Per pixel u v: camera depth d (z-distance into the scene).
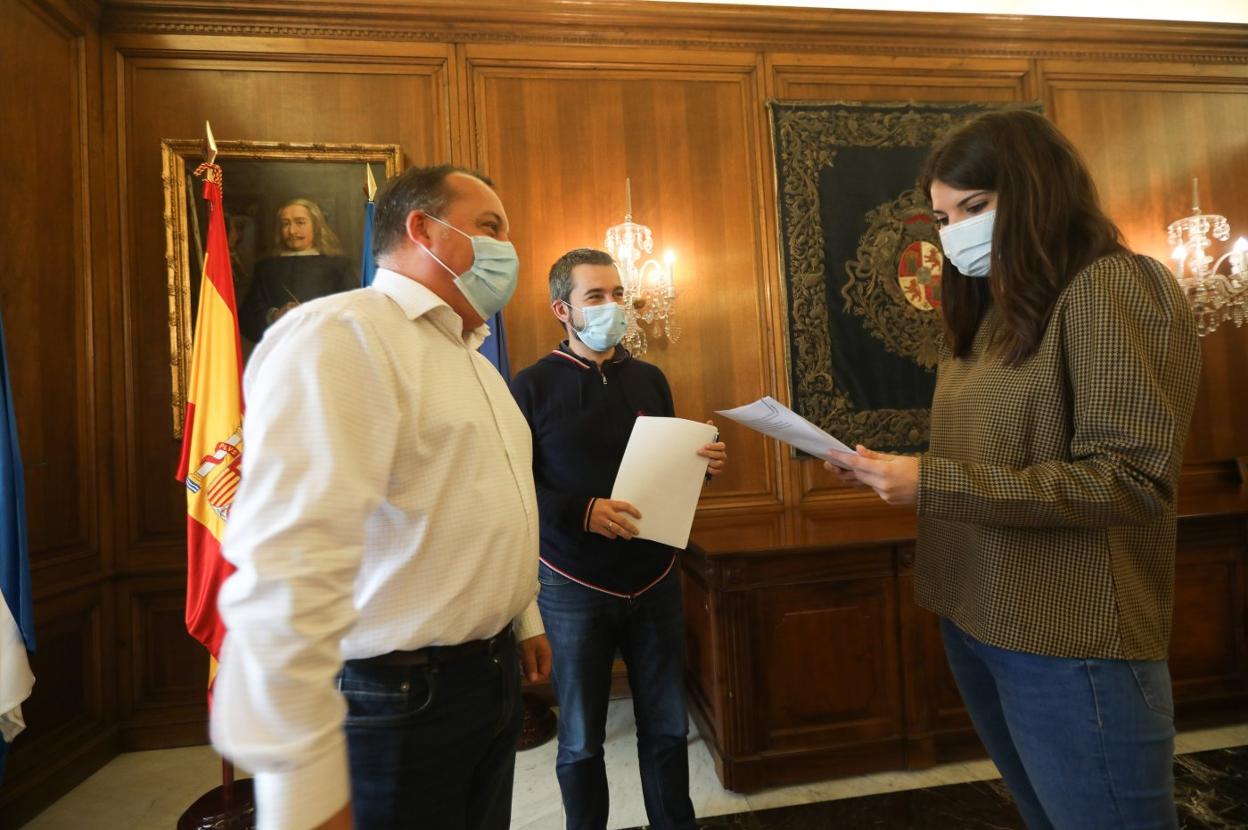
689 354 3.12
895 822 1.96
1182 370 0.86
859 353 3.20
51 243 2.46
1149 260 0.90
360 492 0.73
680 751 1.70
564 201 3.07
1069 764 0.88
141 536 2.72
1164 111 3.49
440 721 0.89
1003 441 0.94
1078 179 0.94
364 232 2.91
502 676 0.98
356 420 0.77
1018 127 0.96
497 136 3.04
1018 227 0.92
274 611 0.63
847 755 2.18
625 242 2.96
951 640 1.13
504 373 2.66
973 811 2.00
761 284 3.19
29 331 2.33
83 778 2.38
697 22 3.16
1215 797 2.03
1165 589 0.93
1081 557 0.88
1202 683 2.41
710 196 3.17
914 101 3.30
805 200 3.19
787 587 2.18
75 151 2.61
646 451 1.60
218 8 2.84
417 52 3.01
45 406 2.39
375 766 0.86
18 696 1.80
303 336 0.78
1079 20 3.37
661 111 3.16
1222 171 3.51
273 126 2.90
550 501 1.62
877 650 2.22
